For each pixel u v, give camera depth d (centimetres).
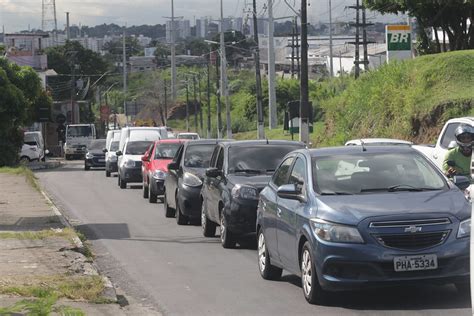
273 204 1850
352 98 6259
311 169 1727
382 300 1625
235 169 2578
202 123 15650
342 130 6284
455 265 1512
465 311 1492
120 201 4381
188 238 2761
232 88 17912
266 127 12438
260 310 1590
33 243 2408
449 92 5091
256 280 1930
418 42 7138
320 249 1544
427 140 4956
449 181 1702
